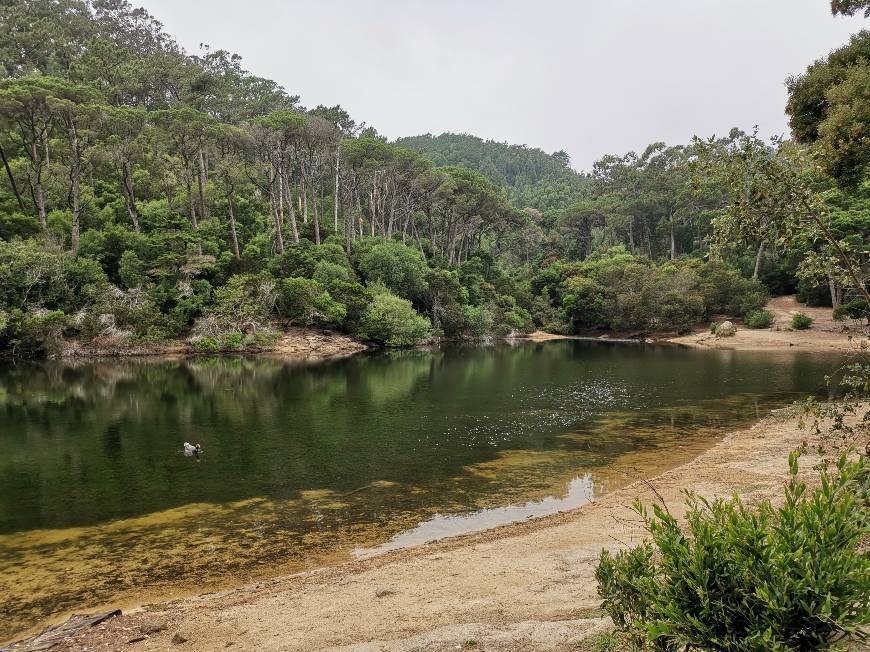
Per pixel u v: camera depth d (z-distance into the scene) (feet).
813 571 12.67
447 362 170.81
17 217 181.37
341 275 215.92
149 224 213.25
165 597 33.22
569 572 32.12
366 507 48.67
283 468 60.39
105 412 91.91
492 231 383.24
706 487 47.98
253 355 184.75
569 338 276.62
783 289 267.39
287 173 263.29
